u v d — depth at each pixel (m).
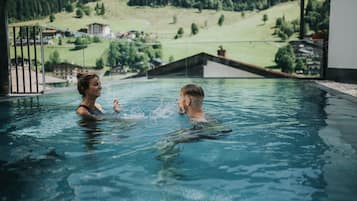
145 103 5.51
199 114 3.94
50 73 9.38
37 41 12.26
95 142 3.15
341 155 2.76
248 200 1.95
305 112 4.70
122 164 2.57
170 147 2.97
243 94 6.79
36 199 1.99
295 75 11.18
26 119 4.23
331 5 9.38
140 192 2.07
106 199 1.98
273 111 4.79
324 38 9.93
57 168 2.50
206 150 2.88
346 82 8.95
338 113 4.61
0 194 2.06
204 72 11.96
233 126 3.79
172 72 12.16
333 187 2.12
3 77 6.82
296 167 2.49
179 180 2.26
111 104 5.46
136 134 3.40
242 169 2.46
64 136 3.38
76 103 5.63
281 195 2.02
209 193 2.05
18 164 2.59
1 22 6.73
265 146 3.01
